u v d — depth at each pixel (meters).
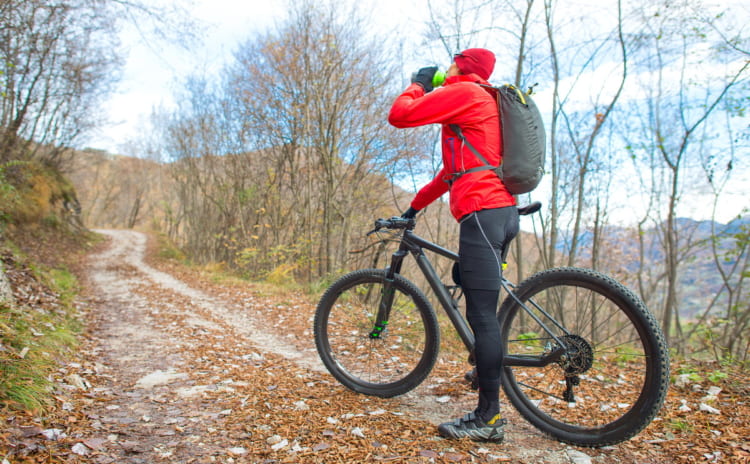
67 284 8.64
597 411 2.25
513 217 2.08
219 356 3.91
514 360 2.23
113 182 51.50
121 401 2.63
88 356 3.71
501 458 1.92
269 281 10.78
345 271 9.70
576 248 6.91
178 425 2.25
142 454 1.90
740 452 1.87
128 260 18.42
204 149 16.58
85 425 2.16
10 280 5.43
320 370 3.44
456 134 2.08
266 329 5.34
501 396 2.70
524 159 1.97
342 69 9.70
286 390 2.85
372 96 9.50
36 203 16.47
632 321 1.96
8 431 1.89
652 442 2.04
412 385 2.63
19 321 3.54
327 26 9.52
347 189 10.48
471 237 2.04
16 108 11.27
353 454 1.92
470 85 2.06
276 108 10.72
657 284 10.64
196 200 20.61
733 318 5.26
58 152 18.23
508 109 2.01
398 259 2.68
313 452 1.93
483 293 2.06
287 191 12.95
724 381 2.84
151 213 47.97
